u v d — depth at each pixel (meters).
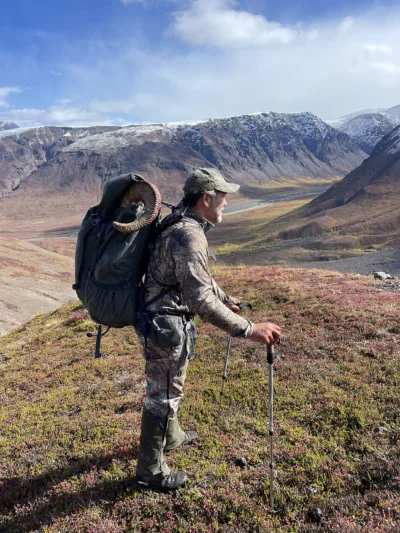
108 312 3.57
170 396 3.88
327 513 3.58
